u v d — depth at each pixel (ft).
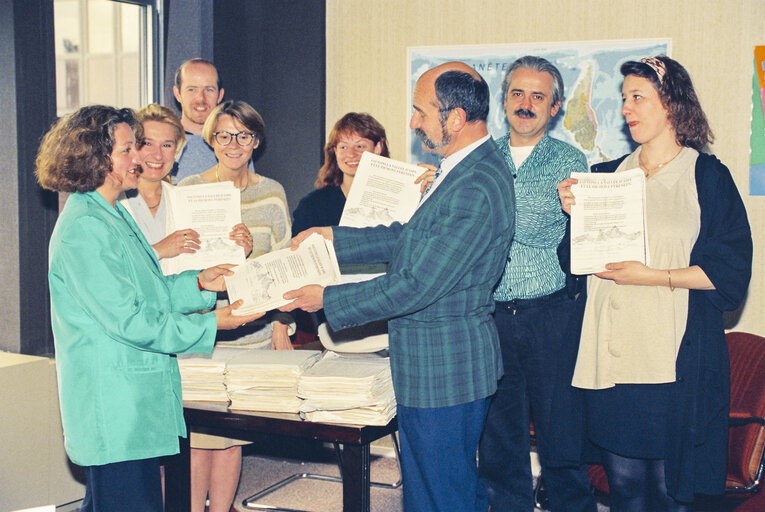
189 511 8.64
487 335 7.57
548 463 8.94
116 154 7.20
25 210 11.30
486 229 7.17
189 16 13.64
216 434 9.80
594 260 7.86
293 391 7.83
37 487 10.96
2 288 11.50
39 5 11.24
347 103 14.52
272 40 14.56
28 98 11.18
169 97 13.87
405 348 7.44
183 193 9.51
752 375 10.00
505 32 13.42
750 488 9.54
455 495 7.46
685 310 7.71
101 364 7.06
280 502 12.24
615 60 12.83
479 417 7.60
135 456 7.11
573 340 8.48
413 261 7.18
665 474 7.79
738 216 7.68
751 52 12.21
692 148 7.92
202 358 8.29
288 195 14.65
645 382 7.68
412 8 13.94
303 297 7.70
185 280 8.30
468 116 7.41
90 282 6.87
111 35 13.29
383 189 9.54
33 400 10.85
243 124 10.41
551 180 9.40
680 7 12.48
